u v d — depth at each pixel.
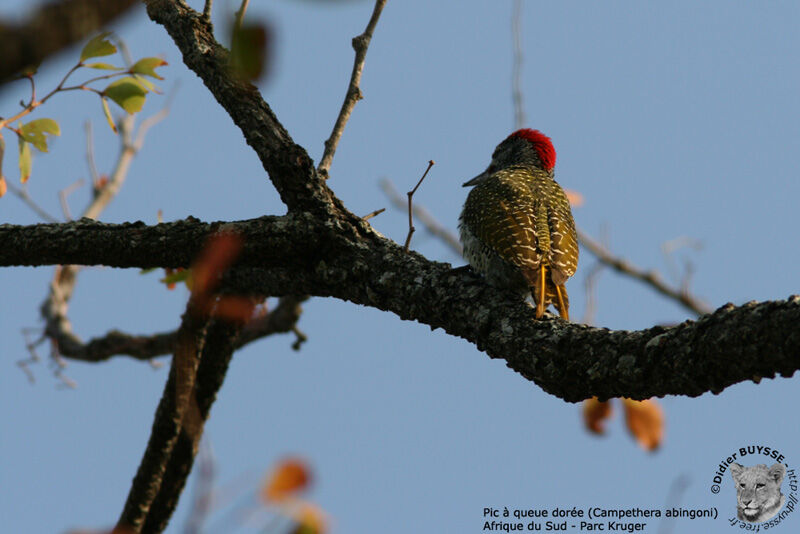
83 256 9.47
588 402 11.14
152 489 11.79
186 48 9.92
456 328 8.44
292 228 9.13
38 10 2.22
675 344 6.27
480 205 11.35
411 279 8.84
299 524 5.19
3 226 9.73
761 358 5.73
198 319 11.28
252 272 10.27
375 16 10.19
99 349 15.02
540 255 10.52
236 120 9.63
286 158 9.30
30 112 9.07
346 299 9.40
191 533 5.06
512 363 7.70
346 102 10.12
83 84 9.05
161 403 11.70
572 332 7.29
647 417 10.99
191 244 9.15
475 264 11.27
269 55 3.21
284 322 14.56
